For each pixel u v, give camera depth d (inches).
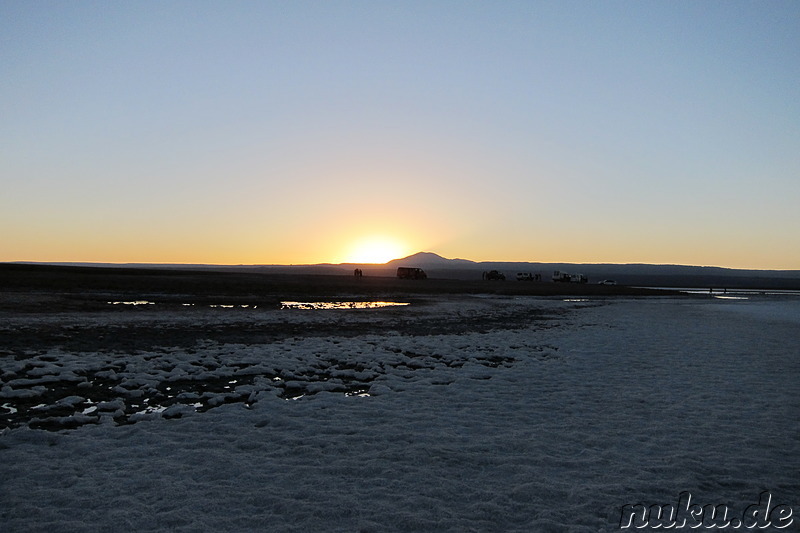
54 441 345.1
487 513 252.2
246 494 266.2
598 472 305.7
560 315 1407.5
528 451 338.0
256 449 335.3
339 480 287.0
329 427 382.9
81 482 277.9
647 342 876.0
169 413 420.2
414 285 2886.3
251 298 1738.4
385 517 245.0
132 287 1959.9
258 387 506.0
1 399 450.6
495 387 531.2
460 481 289.1
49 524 233.8
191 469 298.0
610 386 541.3
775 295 3673.7
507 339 888.3
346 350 729.6
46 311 1088.2
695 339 924.0
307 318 1134.4
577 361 689.0
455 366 650.8
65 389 485.7
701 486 290.2
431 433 372.2
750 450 348.2
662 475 303.3
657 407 457.4
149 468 297.9
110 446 336.2
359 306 1542.8
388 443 349.1
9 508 249.1
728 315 1521.9
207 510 248.8
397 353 722.8
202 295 1758.1
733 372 621.3
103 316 1037.2
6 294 1449.3
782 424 408.5
